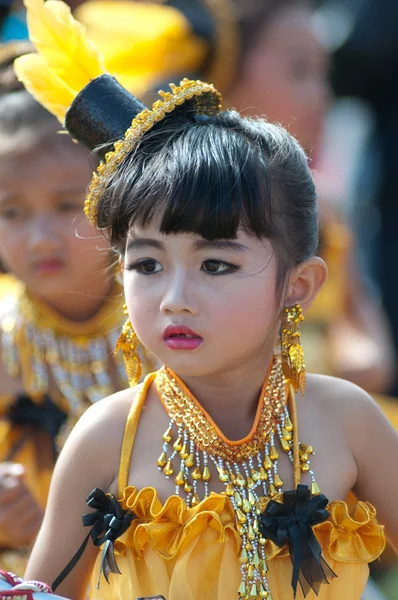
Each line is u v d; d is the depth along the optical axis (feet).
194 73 36.45
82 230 24.70
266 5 37.99
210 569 17.99
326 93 40.32
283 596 18.11
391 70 47.26
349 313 40.29
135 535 17.97
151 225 17.34
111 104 19.35
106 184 18.34
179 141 17.98
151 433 18.92
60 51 20.26
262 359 18.89
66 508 18.95
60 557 18.98
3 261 26.55
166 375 19.27
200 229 17.03
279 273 18.15
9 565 25.34
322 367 37.45
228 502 18.17
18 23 37.42
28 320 26.43
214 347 17.37
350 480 19.21
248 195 17.38
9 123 24.58
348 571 18.54
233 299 17.31
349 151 54.49
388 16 46.29
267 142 18.49
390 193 48.06
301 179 18.67
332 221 39.09
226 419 19.13
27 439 25.82
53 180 24.34
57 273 24.85
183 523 17.87
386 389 42.47
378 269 49.16
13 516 25.00
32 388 26.13
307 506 18.12
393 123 47.98
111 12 31.94
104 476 18.88
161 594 17.84
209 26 36.27
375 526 18.70
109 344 26.22
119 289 25.68
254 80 38.01
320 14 49.96
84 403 25.99
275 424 19.11
